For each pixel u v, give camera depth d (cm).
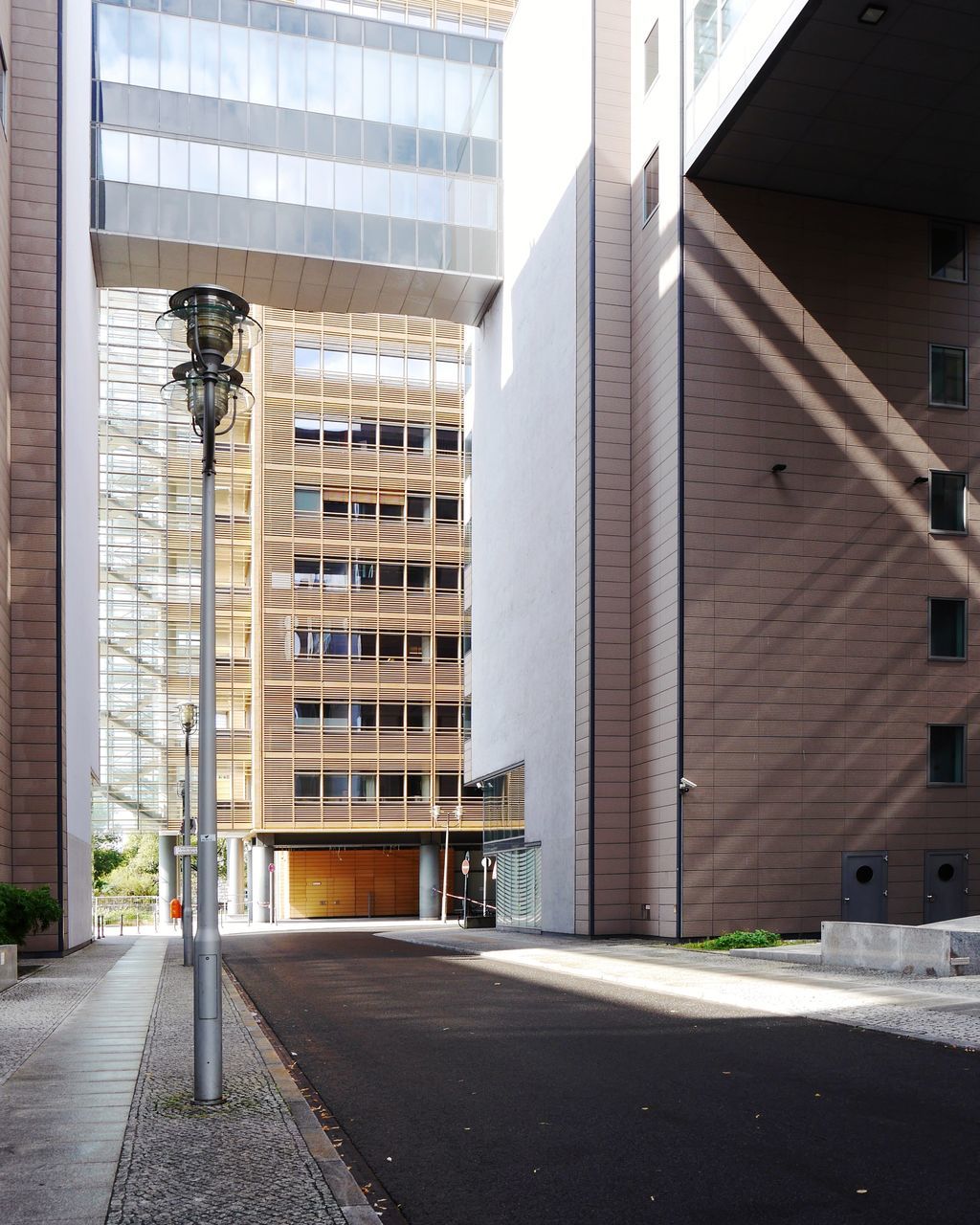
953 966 1691
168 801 6881
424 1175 703
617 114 3234
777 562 2770
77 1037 1270
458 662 6531
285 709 6241
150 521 6962
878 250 2953
